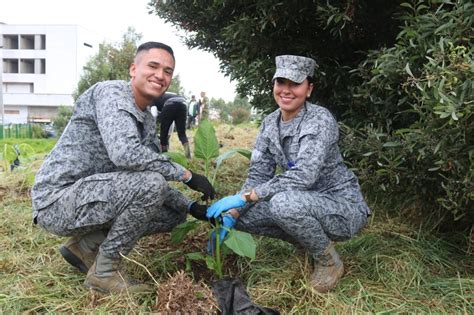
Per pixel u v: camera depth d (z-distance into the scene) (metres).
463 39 2.23
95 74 22.86
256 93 4.55
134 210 2.43
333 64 3.73
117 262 2.55
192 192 4.41
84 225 2.49
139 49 2.54
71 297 2.53
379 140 2.95
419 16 2.48
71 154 2.57
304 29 3.62
